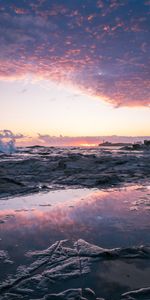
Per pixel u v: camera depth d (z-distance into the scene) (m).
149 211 5.15
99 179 9.38
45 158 20.25
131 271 2.72
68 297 2.26
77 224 4.39
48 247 3.40
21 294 2.34
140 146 48.69
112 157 19.83
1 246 3.45
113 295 2.28
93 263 2.92
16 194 7.32
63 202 6.16
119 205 5.73
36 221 4.60
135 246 3.39
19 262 2.97
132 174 11.57
